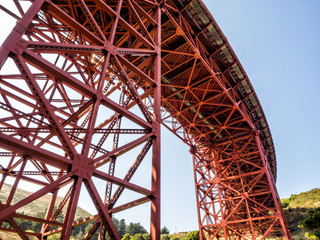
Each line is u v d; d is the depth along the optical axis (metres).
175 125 30.67
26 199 5.11
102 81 7.93
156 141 8.94
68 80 7.07
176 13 19.17
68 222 5.49
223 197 29.08
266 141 37.88
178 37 20.77
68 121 8.59
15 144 5.32
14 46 6.09
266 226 35.47
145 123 8.91
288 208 61.88
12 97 12.50
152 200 7.86
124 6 14.55
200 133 29.64
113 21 9.88
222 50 23.09
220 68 25.28
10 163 12.07
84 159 6.54
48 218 12.03
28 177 12.34
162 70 23.86
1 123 11.86
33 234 11.40
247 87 27.44
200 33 20.98
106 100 7.79
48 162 9.54
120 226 91.06
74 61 14.52
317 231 34.66
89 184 6.43
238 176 26.12
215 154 30.69
